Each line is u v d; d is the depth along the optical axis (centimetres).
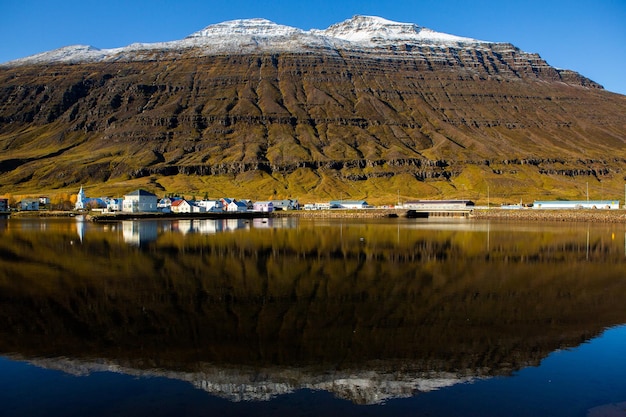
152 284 5184
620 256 7856
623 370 2859
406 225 16350
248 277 5641
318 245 9188
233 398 2469
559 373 2812
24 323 3722
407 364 2916
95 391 2553
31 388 2598
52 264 6556
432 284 5275
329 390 2569
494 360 2995
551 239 10856
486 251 8388
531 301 4512
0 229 13000
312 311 4059
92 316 3903
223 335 3419
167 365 2903
